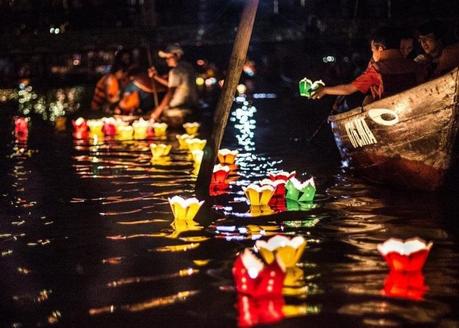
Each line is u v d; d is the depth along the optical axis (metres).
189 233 8.25
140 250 7.63
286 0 27.30
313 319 5.55
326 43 24.73
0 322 5.84
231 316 5.69
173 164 13.27
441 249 7.37
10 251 7.81
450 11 23.23
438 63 11.22
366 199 9.92
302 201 9.85
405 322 5.46
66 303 6.18
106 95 22.56
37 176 12.26
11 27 29.66
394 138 10.38
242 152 14.86
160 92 21.30
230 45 31.45
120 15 28.92
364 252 7.31
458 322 5.45
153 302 6.09
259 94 28.92
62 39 27.81
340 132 11.48
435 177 10.26
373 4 24.00
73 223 8.92
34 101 28.66
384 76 11.05
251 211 9.29
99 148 15.80
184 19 28.72
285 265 6.72
